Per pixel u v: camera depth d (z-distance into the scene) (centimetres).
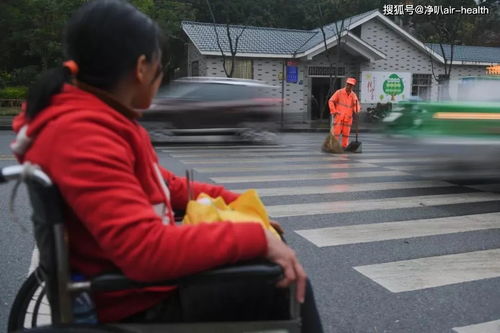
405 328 302
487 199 630
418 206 591
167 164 895
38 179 132
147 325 155
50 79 149
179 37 2569
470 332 298
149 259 135
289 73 2428
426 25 3481
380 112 2455
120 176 137
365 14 2550
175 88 1297
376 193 661
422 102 756
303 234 478
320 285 362
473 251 436
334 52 2495
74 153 135
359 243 454
